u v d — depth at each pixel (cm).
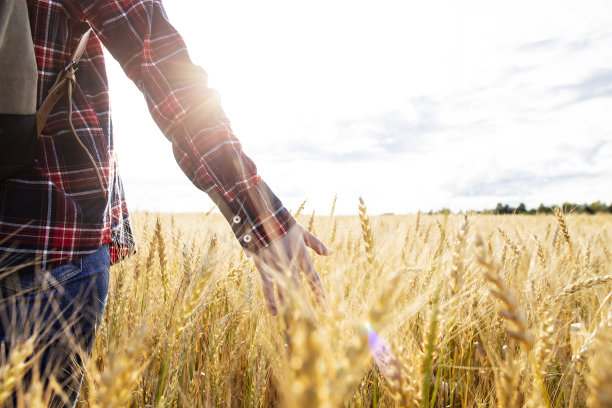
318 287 115
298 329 46
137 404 138
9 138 100
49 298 109
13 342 100
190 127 124
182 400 157
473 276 190
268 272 120
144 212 334
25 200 105
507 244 264
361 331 48
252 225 120
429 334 97
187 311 115
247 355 201
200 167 124
